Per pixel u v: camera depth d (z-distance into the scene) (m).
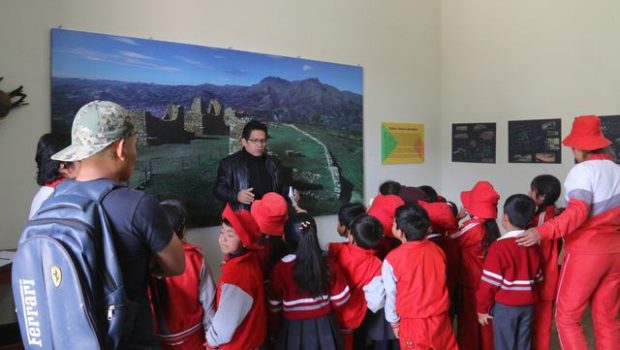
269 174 2.78
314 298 1.62
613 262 2.07
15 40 2.27
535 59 3.98
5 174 2.26
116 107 1.02
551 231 1.98
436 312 1.75
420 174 4.42
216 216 2.99
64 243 0.90
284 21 3.32
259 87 3.18
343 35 3.71
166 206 1.57
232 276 1.49
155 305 1.45
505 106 4.18
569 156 3.80
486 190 2.26
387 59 4.07
